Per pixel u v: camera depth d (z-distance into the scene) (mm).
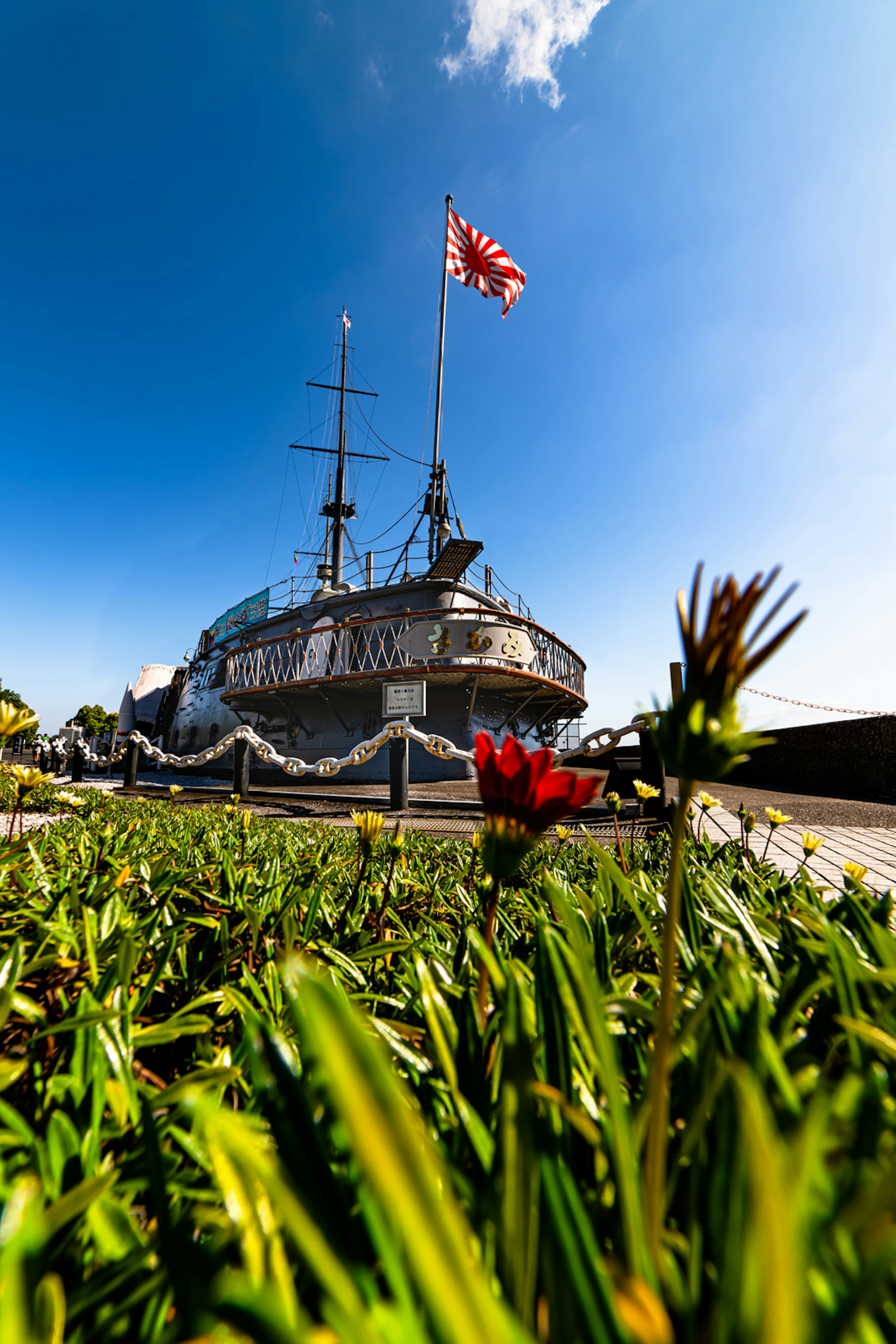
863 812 10047
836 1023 879
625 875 1689
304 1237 291
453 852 4012
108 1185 562
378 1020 944
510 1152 431
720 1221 433
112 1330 515
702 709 487
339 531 34000
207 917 1622
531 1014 847
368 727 24484
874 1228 371
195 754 35781
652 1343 311
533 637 24719
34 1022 1051
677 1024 878
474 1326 202
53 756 25125
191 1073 825
